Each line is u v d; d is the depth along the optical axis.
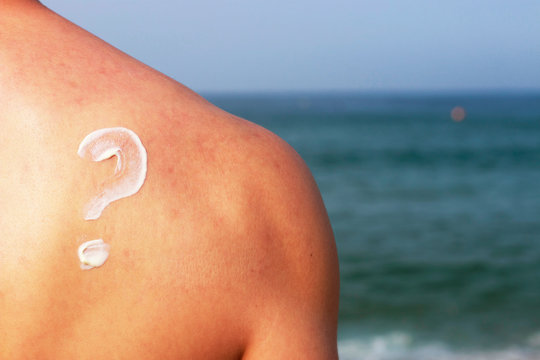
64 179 0.60
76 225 0.60
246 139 0.68
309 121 89.44
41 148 0.61
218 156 0.65
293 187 0.68
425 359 10.39
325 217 0.72
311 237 0.68
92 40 0.71
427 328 12.06
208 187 0.63
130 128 0.63
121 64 0.69
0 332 0.60
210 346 0.63
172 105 0.67
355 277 15.67
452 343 11.20
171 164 0.63
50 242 0.59
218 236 0.62
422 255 17.58
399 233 20.30
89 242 0.60
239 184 0.65
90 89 0.65
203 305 0.62
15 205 0.60
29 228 0.59
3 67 0.64
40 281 0.59
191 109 0.67
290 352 0.65
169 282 0.61
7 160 0.61
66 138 0.62
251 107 165.38
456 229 20.84
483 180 32.28
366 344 11.29
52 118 0.62
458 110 141.38
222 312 0.63
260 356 0.65
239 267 0.63
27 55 0.65
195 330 0.62
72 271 0.60
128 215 0.61
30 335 0.60
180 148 0.64
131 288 0.60
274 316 0.65
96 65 0.67
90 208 0.60
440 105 181.38
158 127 0.64
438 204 25.48
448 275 15.70
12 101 0.62
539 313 12.73
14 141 0.61
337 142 54.75
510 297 13.84
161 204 0.62
